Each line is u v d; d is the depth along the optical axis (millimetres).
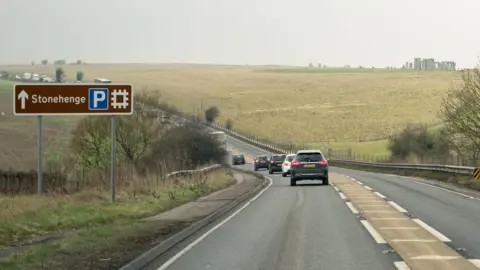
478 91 46688
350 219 19453
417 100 155750
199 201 26875
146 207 22750
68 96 24875
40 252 12211
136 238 14930
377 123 135625
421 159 60844
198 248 14078
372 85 183750
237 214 21688
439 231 16375
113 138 24969
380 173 58562
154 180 30328
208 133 58844
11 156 50594
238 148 106625
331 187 35844
